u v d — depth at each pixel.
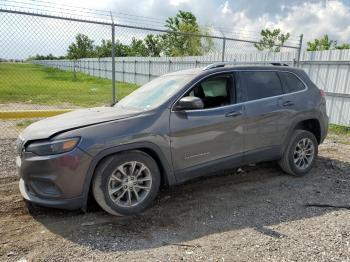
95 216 3.85
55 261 2.97
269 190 4.78
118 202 3.74
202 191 4.69
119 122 3.74
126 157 3.72
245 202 4.34
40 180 3.53
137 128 3.76
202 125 4.19
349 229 3.61
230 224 3.72
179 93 4.19
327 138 9.04
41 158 3.46
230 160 4.53
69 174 3.45
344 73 10.55
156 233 3.49
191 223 3.73
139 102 4.45
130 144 3.70
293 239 3.38
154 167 3.93
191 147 4.14
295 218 3.89
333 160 6.42
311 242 3.32
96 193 3.63
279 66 5.30
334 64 10.84
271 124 4.87
